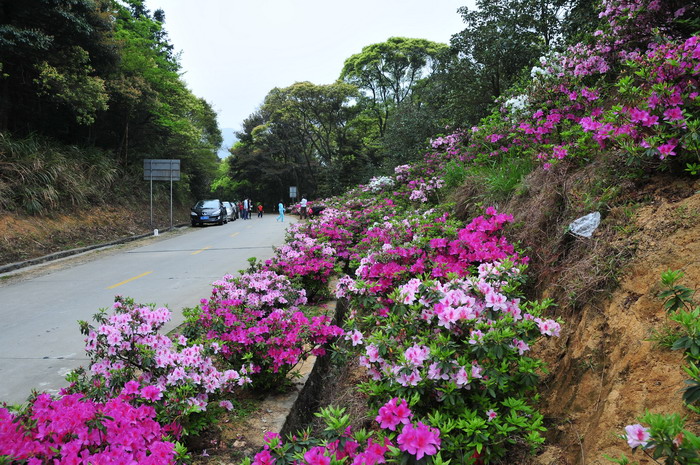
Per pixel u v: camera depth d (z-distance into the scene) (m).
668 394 1.94
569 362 2.64
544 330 2.36
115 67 18.03
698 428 1.74
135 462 1.91
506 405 2.24
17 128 16.19
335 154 45.72
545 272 3.43
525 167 5.21
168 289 7.89
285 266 6.21
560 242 3.42
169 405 2.55
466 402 2.46
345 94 40.94
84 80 15.17
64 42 14.71
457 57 12.15
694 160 2.83
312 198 50.19
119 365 2.84
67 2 14.02
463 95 11.52
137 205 21.44
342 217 9.58
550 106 5.14
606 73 5.15
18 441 1.79
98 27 15.80
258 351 3.47
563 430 2.38
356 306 3.93
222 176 60.34
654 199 2.88
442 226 4.88
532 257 3.73
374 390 2.46
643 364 2.14
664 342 2.04
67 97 14.48
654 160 3.02
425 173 10.16
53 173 15.02
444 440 2.07
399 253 4.15
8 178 13.54
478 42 11.02
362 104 41.34
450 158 9.64
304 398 3.72
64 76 14.16
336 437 2.04
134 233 17.66
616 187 3.21
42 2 13.12
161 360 2.71
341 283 4.29
